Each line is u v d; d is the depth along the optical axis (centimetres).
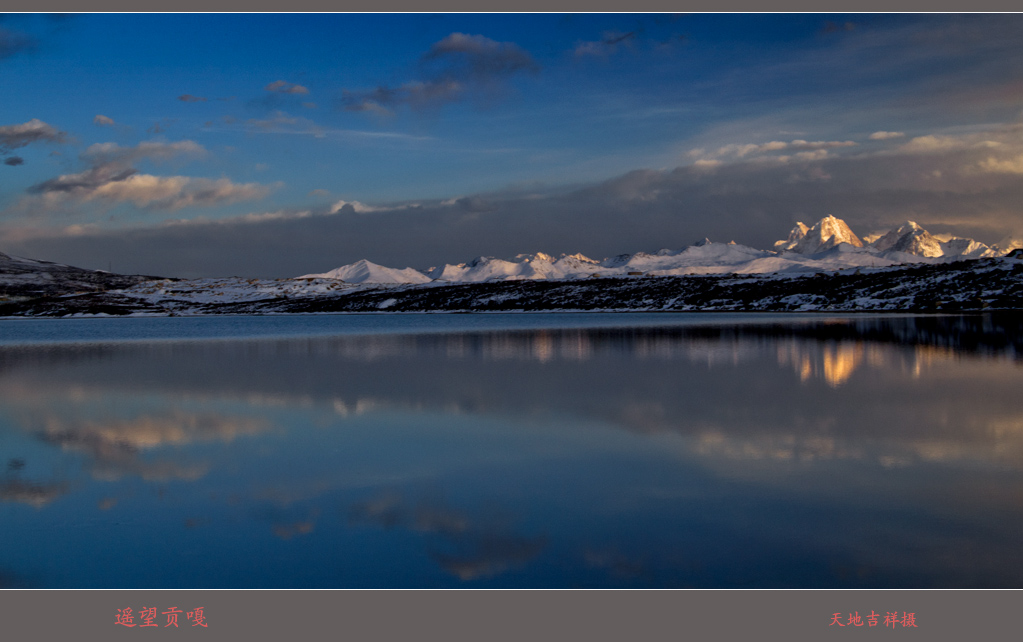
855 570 819
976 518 961
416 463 1305
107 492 1150
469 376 2641
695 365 2881
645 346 4000
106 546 923
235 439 1538
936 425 1558
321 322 10956
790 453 1329
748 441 1432
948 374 2455
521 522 982
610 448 1395
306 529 970
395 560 871
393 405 1964
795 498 1059
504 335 5616
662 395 2062
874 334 4675
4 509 1066
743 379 2405
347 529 969
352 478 1213
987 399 1897
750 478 1167
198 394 2253
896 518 966
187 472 1268
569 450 1384
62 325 10762
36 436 1595
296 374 2812
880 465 1232
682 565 838
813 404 1862
